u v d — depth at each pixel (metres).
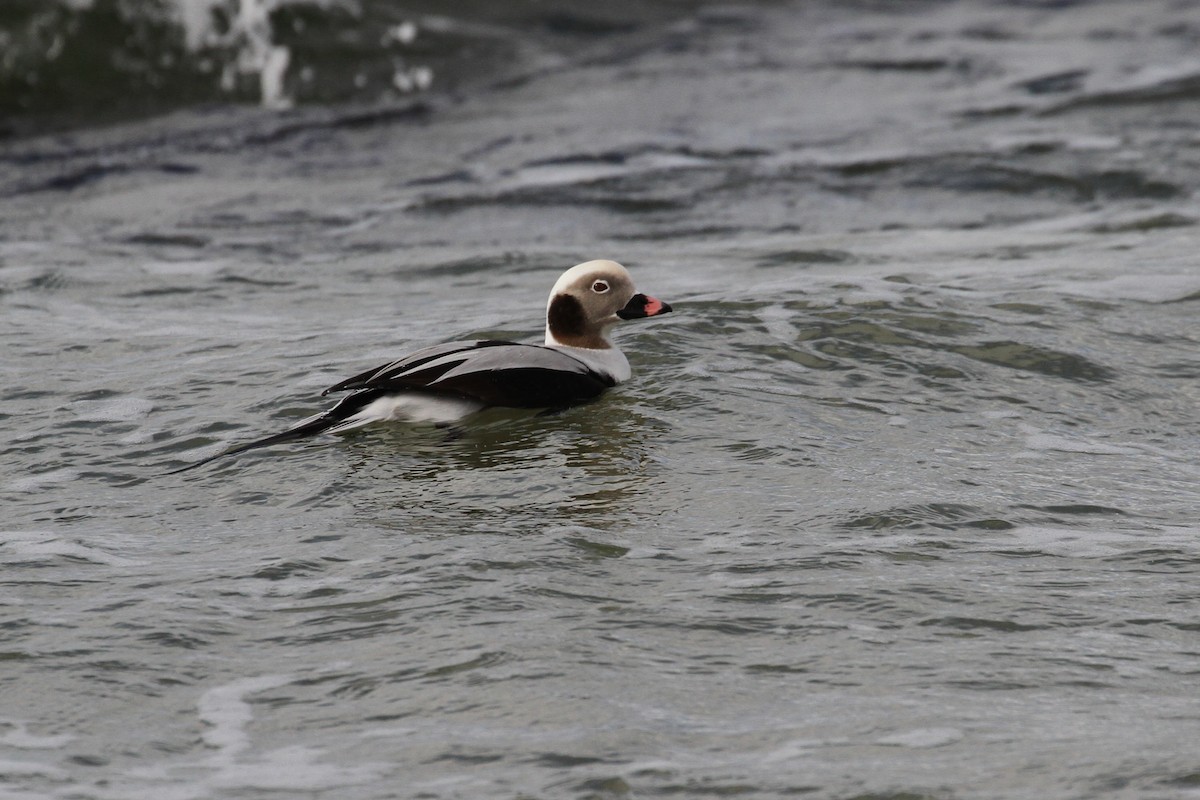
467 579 8.85
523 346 11.98
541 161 25.14
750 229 21.00
